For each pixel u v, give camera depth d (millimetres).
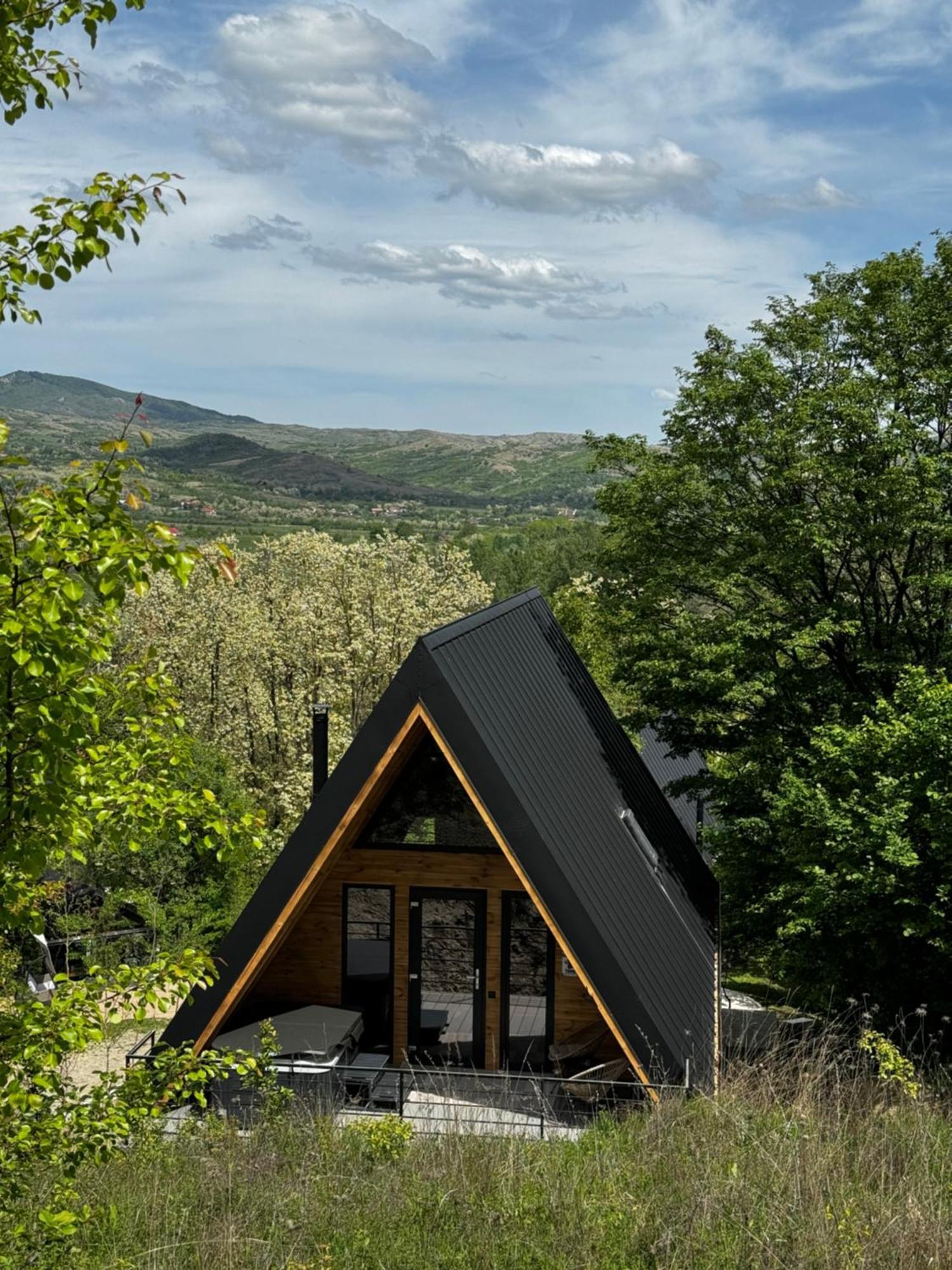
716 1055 15039
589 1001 16234
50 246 6520
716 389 25250
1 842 5984
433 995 16547
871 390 24047
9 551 5879
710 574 24844
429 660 14289
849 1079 13914
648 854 18938
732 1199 9688
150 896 26031
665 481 25062
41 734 5715
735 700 23844
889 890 18391
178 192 6797
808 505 24469
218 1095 14469
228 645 39750
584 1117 14469
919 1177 10266
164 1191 10508
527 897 16375
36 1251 6973
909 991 20250
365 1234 9578
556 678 20656
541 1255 9180
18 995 15406
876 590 26078
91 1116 7270
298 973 16859
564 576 122188
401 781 16594
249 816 7879
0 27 6707
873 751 19703
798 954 20812
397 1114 14445
